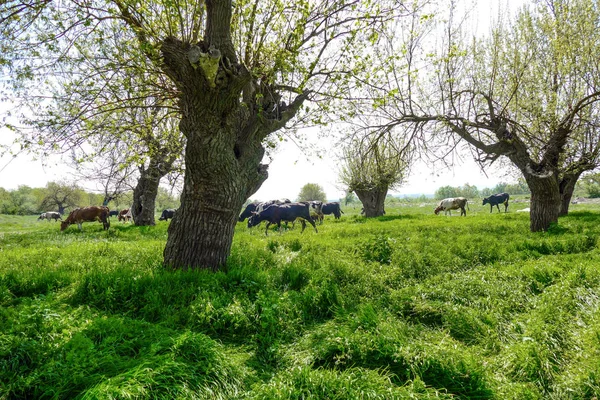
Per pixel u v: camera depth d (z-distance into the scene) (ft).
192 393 10.72
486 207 161.89
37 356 12.19
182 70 20.54
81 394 10.41
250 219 63.10
